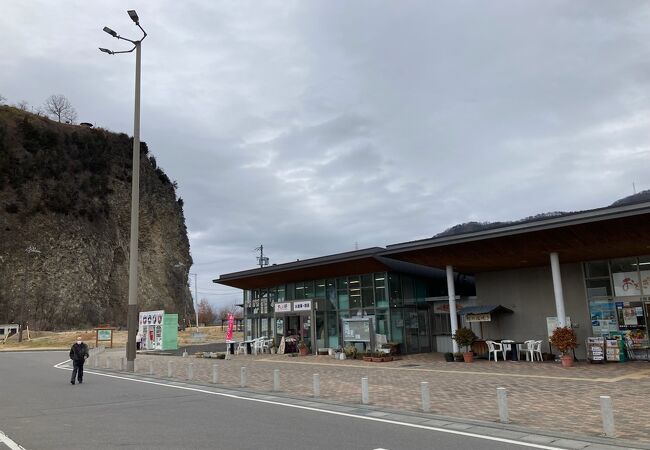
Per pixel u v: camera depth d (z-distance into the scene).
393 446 7.69
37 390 15.77
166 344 41.75
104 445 8.01
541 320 25.02
